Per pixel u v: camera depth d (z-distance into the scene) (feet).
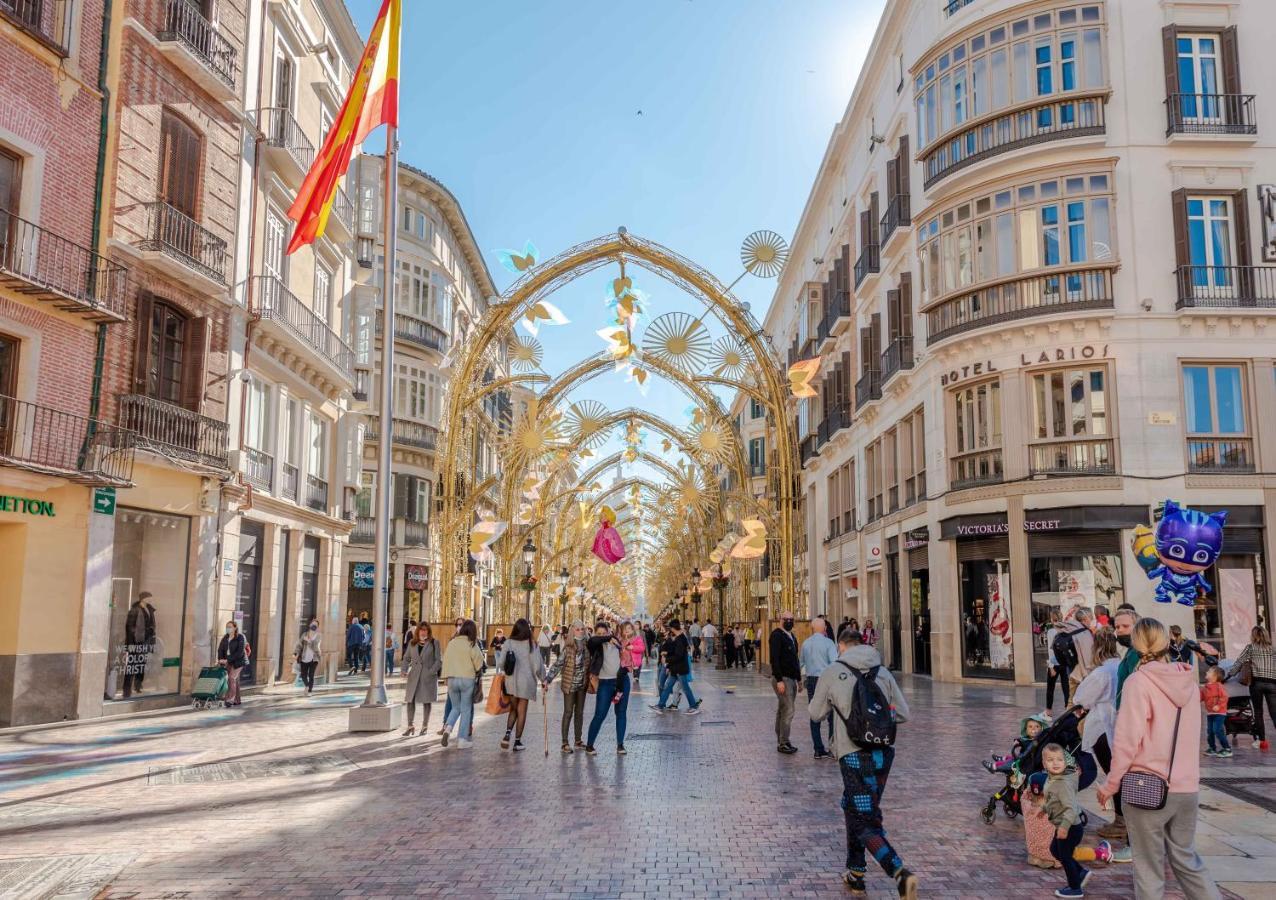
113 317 51.80
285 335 72.74
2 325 47.62
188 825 25.43
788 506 77.66
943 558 79.92
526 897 19.04
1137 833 15.87
